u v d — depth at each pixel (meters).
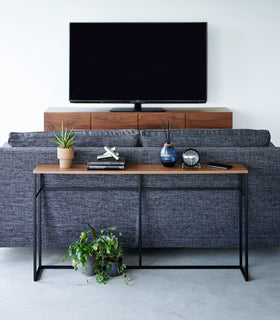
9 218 3.39
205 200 3.39
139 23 5.91
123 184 3.38
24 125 6.18
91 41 5.93
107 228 3.39
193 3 5.99
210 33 6.05
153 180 3.37
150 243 3.45
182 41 5.95
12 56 6.03
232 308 2.88
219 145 3.42
